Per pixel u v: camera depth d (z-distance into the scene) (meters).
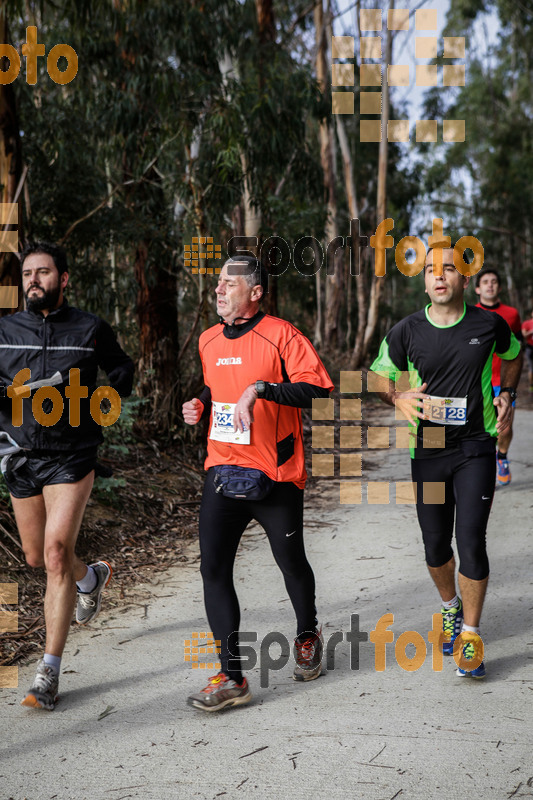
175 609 4.54
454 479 3.66
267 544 5.94
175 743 3.02
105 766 2.86
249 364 3.31
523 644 3.88
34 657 3.86
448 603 3.82
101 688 3.53
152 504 6.73
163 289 8.55
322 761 2.84
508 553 5.43
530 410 15.16
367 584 4.92
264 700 3.39
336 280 21.52
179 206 9.57
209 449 3.47
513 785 2.65
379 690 3.44
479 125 31.22
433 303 3.63
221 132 8.44
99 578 3.98
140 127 8.33
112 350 3.77
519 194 31.12
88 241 8.02
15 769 2.84
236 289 3.32
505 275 35.81
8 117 5.94
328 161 20.05
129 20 8.31
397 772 2.75
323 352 17.88
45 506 3.64
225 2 9.13
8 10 6.19
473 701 3.29
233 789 2.68
